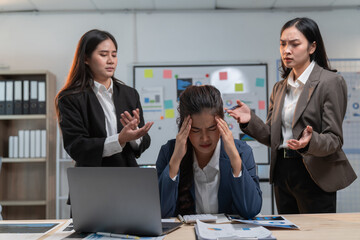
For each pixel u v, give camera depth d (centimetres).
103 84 175
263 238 92
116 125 171
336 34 357
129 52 360
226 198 132
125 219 102
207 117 119
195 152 134
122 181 99
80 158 156
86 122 163
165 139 353
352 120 352
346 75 355
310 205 170
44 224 120
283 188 179
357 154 350
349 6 356
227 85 356
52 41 359
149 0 338
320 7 357
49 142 328
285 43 174
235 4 350
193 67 358
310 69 175
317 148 152
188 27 361
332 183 164
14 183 347
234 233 97
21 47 359
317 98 167
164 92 356
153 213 99
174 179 124
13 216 343
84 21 361
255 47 360
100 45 167
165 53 360
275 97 189
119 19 361
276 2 346
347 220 115
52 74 344
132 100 181
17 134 348
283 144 176
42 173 348
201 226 105
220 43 360
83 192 104
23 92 331
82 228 107
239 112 184
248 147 140
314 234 98
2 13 360
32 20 360
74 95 162
